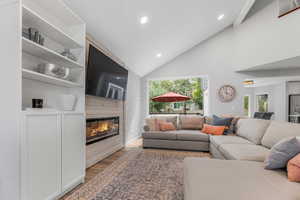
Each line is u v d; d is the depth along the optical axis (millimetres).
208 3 3352
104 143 3148
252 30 4242
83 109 2143
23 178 1278
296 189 1059
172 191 1810
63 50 2162
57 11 1936
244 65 4461
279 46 3609
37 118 1415
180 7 3045
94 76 2592
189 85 6938
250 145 2387
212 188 1063
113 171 2393
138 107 5516
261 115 4922
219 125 3621
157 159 2969
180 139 3666
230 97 4855
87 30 2590
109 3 2225
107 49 3285
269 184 1132
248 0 3689
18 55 1301
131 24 2844
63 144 1719
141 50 3949
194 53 5238
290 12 3398
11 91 1303
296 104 5629
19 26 1307
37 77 1637
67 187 1756
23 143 1283
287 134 1915
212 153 3197
